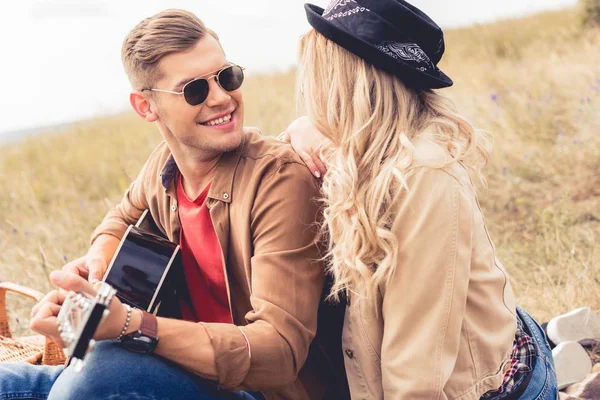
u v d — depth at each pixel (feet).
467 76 26.00
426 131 5.72
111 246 7.70
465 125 5.91
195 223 6.56
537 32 37.01
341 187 5.61
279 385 5.66
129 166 19.08
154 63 6.14
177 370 5.41
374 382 5.82
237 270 6.33
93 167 23.84
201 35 6.20
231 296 6.41
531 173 15.93
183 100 6.09
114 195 19.36
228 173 6.23
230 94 6.20
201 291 6.76
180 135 6.28
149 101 6.35
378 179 5.46
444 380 5.26
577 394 8.02
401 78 5.79
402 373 5.35
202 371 5.34
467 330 5.55
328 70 5.93
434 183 5.32
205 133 6.16
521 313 6.77
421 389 5.25
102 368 5.22
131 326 5.18
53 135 30.25
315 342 6.38
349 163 5.66
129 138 26.50
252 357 5.43
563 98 20.20
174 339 5.30
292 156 6.16
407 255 5.34
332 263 5.99
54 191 22.16
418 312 5.33
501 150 16.78
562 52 28.84
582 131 16.87
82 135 29.66
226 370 5.35
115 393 5.15
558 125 18.04
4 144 29.94
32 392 6.02
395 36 5.78
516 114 18.78
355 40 5.63
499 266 5.98
